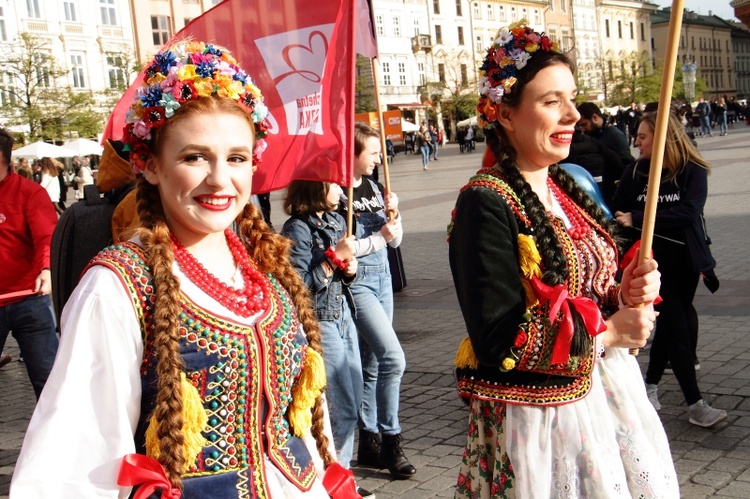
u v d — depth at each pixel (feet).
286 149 13.05
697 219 14.69
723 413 14.15
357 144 14.32
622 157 21.33
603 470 7.07
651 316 7.19
